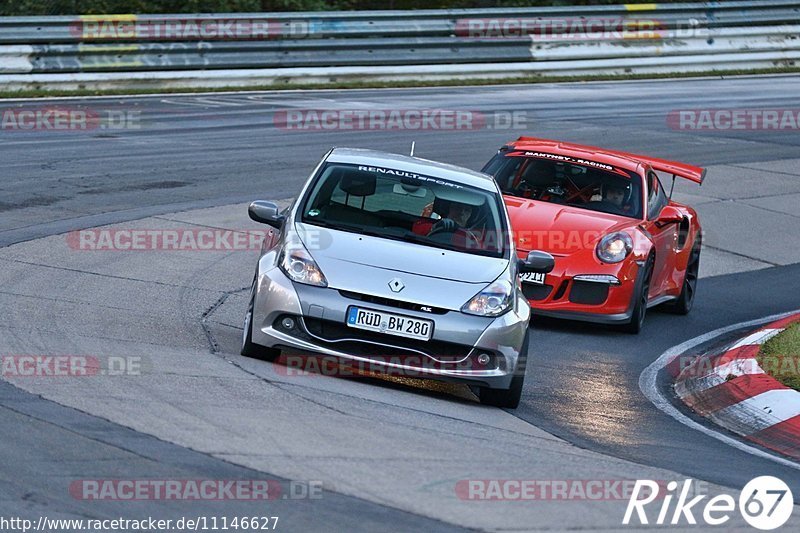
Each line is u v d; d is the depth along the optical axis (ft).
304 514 53.67
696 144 237.04
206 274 123.03
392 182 96.37
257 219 92.89
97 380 74.49
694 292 140.97
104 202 151.33
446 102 255.50
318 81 268.00
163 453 60.54
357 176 96.22
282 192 168.14
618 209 126.93
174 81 249.55
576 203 127.24
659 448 77.46
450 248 90.33
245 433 65.36
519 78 296.10
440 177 98.48
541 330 118.73
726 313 139.74
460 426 75.46
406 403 80.43
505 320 83.71
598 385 97.91
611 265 118.01
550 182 129.08
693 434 83.66
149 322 98.43
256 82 259.60
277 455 61.93
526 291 118.62
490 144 211.00
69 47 237.25
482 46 291.79
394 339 81.97
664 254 130.31
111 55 242.78
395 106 245.86
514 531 54.19
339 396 78.54
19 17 231.91
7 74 229.45
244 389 76.23
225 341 94.89
